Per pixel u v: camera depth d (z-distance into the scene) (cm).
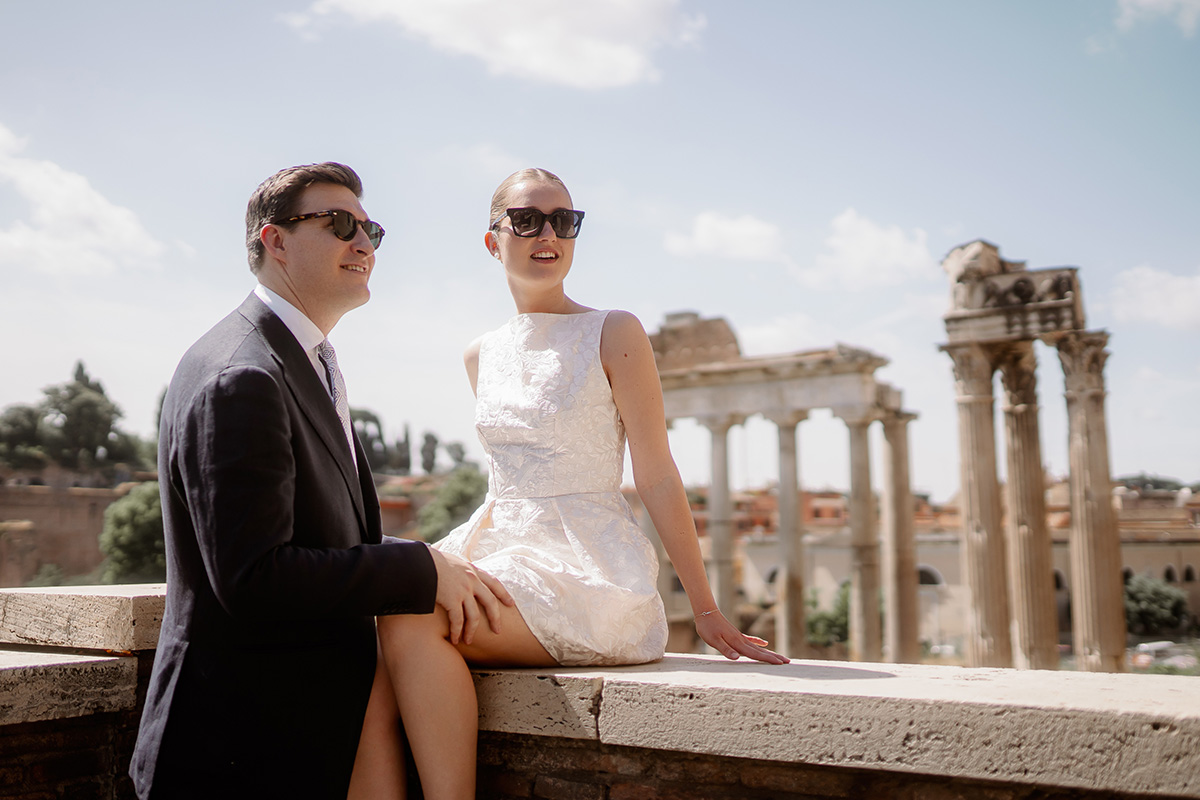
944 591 5931
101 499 8031
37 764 338
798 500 2966
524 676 296
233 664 272
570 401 346
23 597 396
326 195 311
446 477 11238
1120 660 1903
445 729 283
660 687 272
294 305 310
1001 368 2120
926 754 235
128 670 359
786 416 2966
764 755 256
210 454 256
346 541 294
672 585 3622
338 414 307
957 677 283
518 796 303
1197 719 206
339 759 276
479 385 376
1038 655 1997
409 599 277
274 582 253
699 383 3166
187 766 268
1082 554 1941
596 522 341
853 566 2844
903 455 2898
